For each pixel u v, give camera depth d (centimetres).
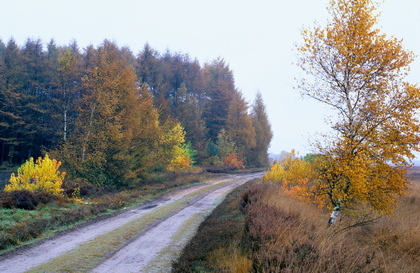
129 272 700
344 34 912
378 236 909
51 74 3997
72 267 708
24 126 3803
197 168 4206
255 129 6394
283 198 1393
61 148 2081
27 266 703
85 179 2061
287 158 2516
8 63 3956
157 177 3034
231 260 643
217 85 6106
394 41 863
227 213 1390
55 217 1186
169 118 3778
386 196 872
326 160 913
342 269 483
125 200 1833
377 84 882
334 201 946
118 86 2297
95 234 1044
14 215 1083
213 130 5944
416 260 710
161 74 5034
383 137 837
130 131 2289
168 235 1081
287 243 585
